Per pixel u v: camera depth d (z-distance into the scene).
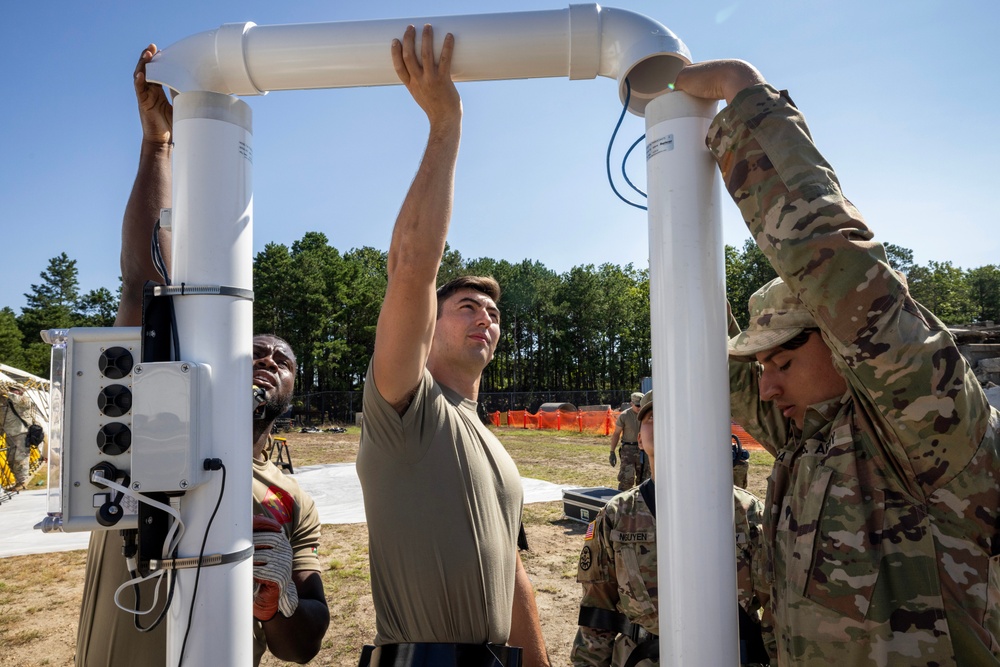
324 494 12.23
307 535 2.41
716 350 1.34
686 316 1.34
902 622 1.37
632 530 2.30
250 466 1.43
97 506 1.39
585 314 77.44
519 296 77.69
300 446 25.06
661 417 1.36
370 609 5.83
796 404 1.74
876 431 1.46
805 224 1.26
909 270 91.62
